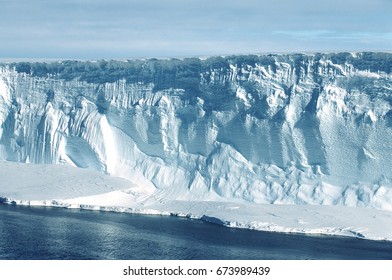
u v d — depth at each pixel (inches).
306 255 3688.5
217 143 4881.9
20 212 4471.0
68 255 3612.2
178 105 4990.2
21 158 5374.0
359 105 4601.4
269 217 4323.3
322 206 4505.4
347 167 4611.2
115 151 5128.0
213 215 4392.2
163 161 5004.9
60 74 5364.2
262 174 4741.6
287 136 4712.1
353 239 4047.7
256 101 4793.3
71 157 5270.7
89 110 5226.4
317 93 4662.9
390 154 4537.4
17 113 5403.5
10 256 3570.4
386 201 4480.8
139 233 4062.5
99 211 4601.4
